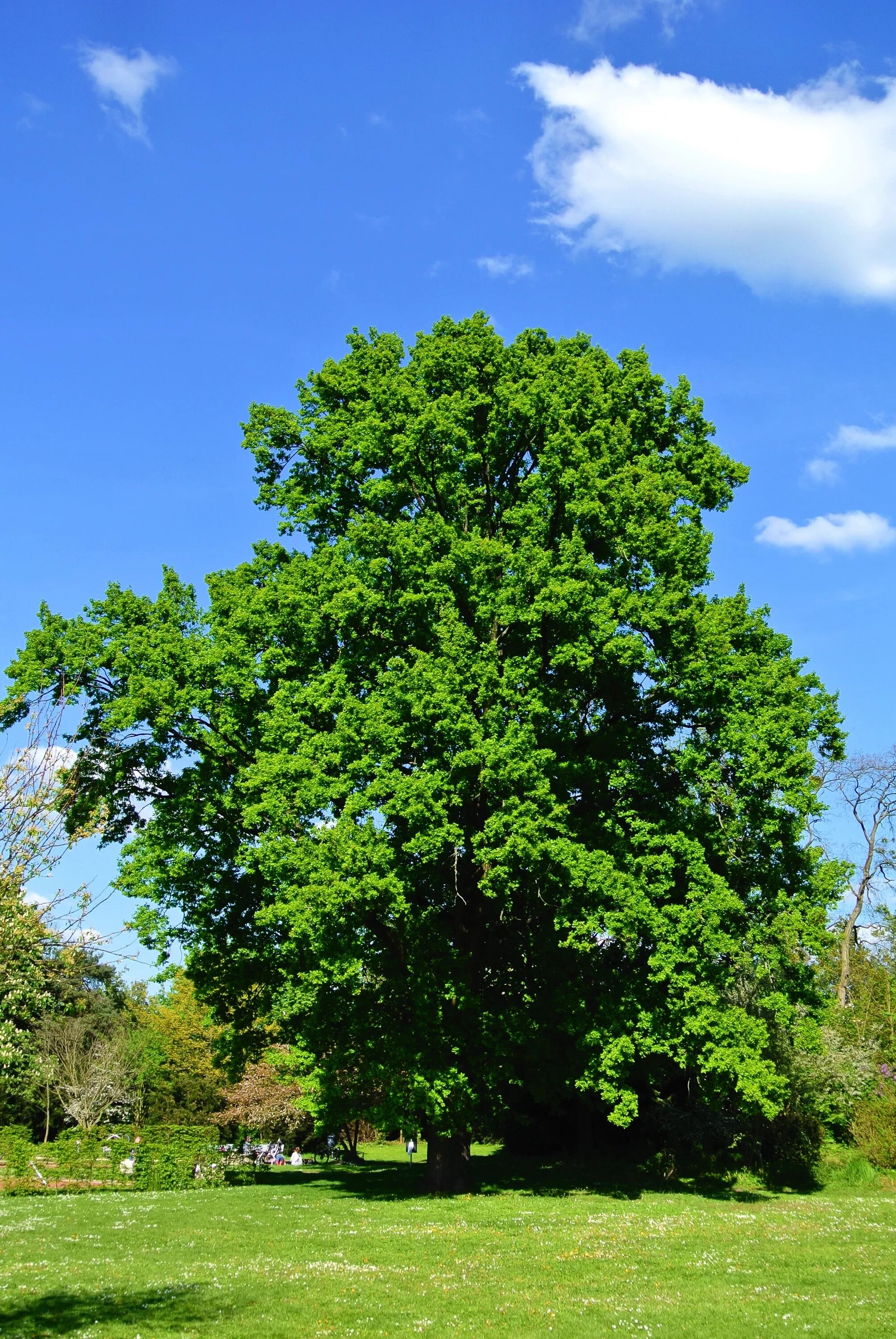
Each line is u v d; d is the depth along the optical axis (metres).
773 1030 27.28
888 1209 21.06
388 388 24.91
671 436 26.86
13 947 10.09
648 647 23.31
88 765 20.86
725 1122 27.64
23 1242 16.72
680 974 22.06
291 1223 19.20
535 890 24.17
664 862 21.73
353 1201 23.25
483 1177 28.47
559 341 27.44
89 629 23.00
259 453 26.30
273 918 21.11
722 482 25.86
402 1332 10.72
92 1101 42.62
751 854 23.78
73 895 10.62
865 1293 12.48
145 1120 43.75
